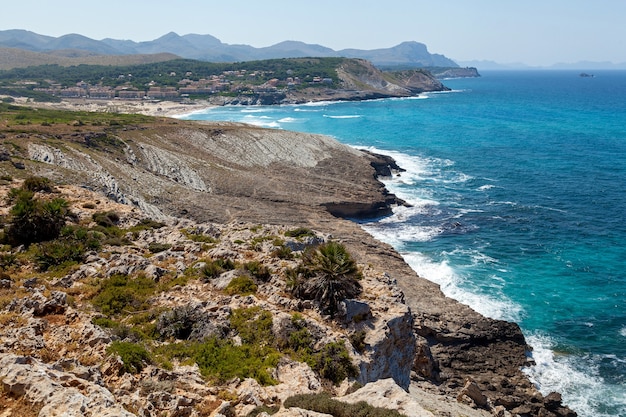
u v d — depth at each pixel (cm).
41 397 1013
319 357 1877
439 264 4900
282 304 2230
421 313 3641
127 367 1429
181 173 7181
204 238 3209
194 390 1398
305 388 1564
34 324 1614
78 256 2612
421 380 3047
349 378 1850
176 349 1761
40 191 3997
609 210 6662
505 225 6078
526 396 3038
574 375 3269
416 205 6950
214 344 1805
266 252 2900
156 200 5872
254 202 6369
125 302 2138
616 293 4325
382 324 2183
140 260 2586
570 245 5425
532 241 5547
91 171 5969
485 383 3144
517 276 4644
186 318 1953
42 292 2072
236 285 2339
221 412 1259
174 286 2344
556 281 4553
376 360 2047
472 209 6738
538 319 3916
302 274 2378
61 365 1302
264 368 1667
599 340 3647
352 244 5009
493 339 3534
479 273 4703
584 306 4112
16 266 2439
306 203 6394
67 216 3316
